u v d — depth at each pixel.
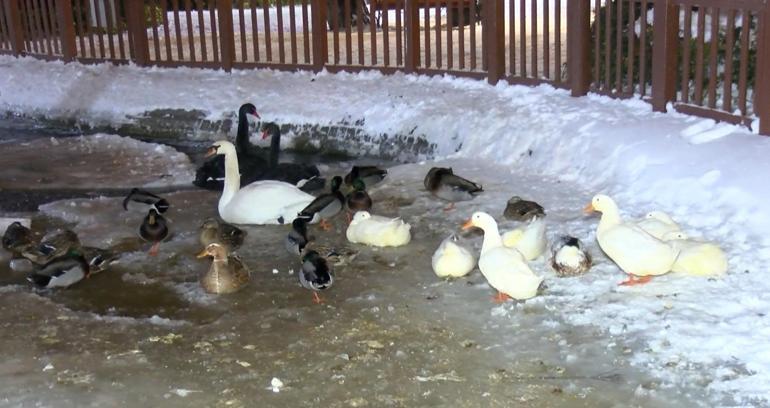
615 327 8.76
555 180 11.57
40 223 11.17
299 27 19.91
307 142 14.09
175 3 16.31
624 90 12.78
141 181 12.76
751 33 12.33
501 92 13.72
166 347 8.86
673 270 9.35
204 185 12.12
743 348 8.41
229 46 15.98
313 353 8.73
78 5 17.02
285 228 10.84
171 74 16.17
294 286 9.68
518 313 9.05
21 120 16.33
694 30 12.71
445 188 11.00
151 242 10.58
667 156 11.02
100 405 8.24
